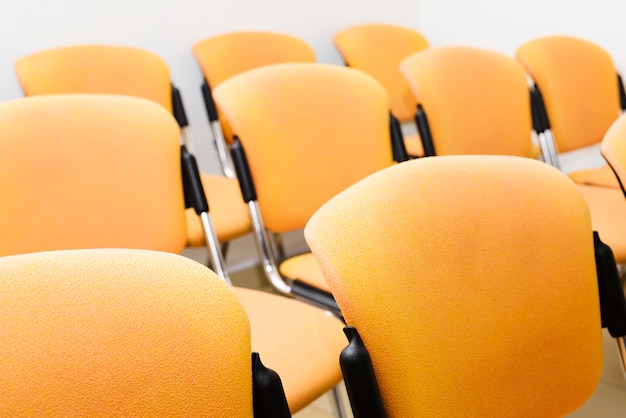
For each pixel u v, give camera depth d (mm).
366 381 740
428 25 3406
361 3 3145
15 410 503
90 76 2188
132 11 2510
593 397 1771
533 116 2305
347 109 1642
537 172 938
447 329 810
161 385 556
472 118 2021
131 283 564
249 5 2787
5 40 2283
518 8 2979
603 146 1186
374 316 753
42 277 537
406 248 794
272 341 1165
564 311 917
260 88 1571
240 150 1545
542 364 905
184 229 1379
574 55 2387
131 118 1301
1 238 1161
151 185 1312
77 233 1234
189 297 584
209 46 2525
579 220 938
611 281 974
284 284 1526
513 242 878
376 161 1673
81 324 536
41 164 1202
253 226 1563
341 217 782
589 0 2715
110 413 537
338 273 749
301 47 2707
